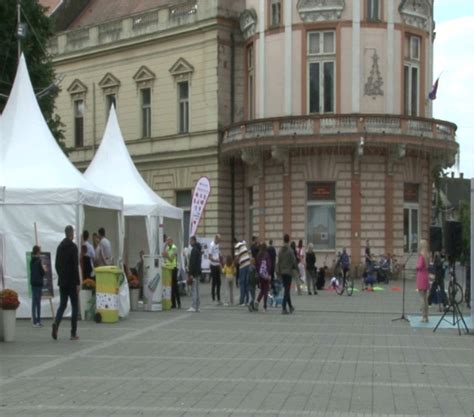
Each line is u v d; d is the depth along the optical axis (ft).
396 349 51.21
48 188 67.92
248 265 84.17
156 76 157.89
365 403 34.04
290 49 132.98
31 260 63.41
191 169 151.74
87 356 47.39
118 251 79.41
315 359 46.44
